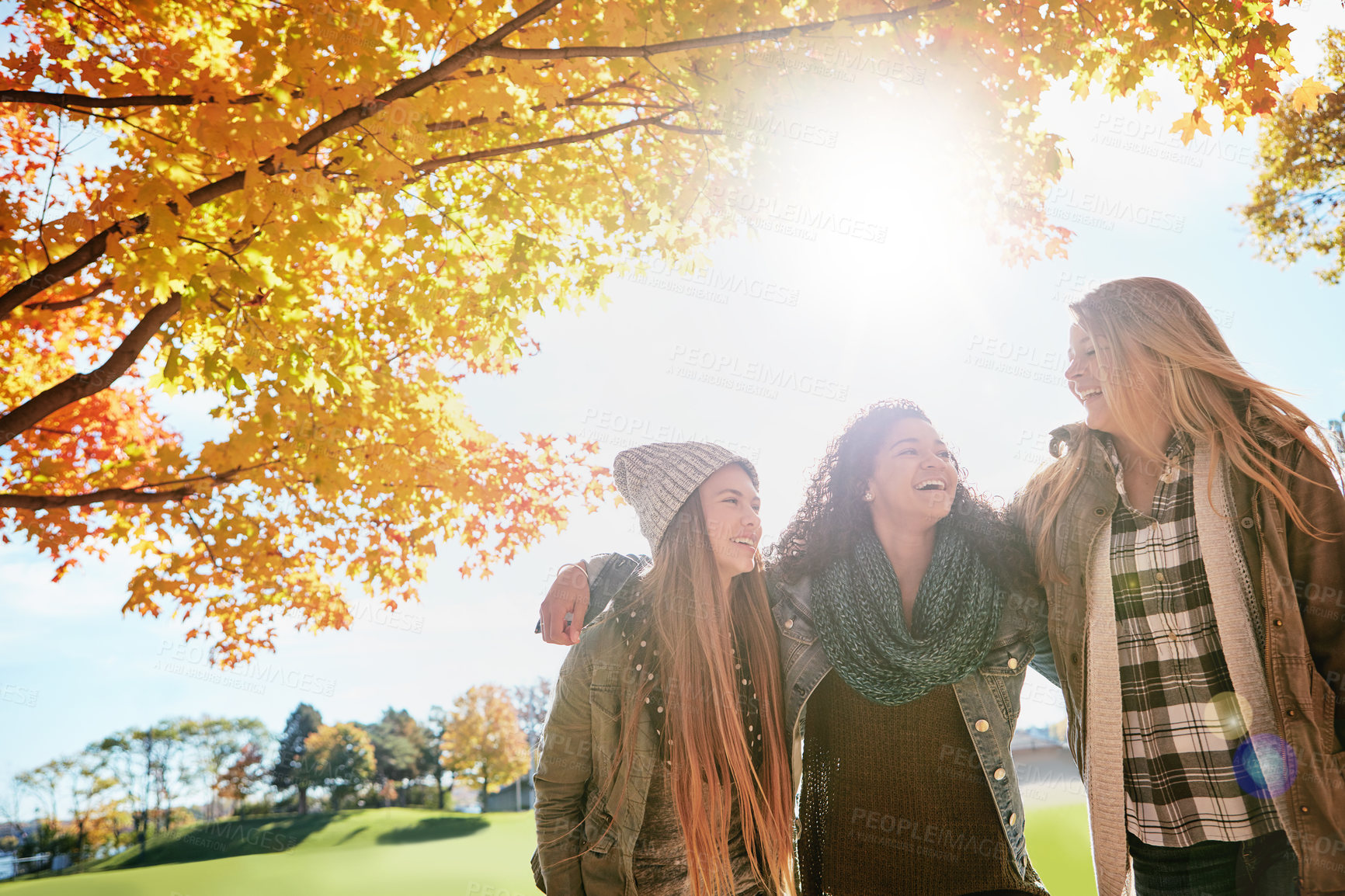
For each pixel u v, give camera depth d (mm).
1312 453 1846
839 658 2064
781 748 2088
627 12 2498
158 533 4305
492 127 3514
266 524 4492
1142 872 1954
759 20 2645
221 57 3291
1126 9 2672
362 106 2461
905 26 2582
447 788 35594
